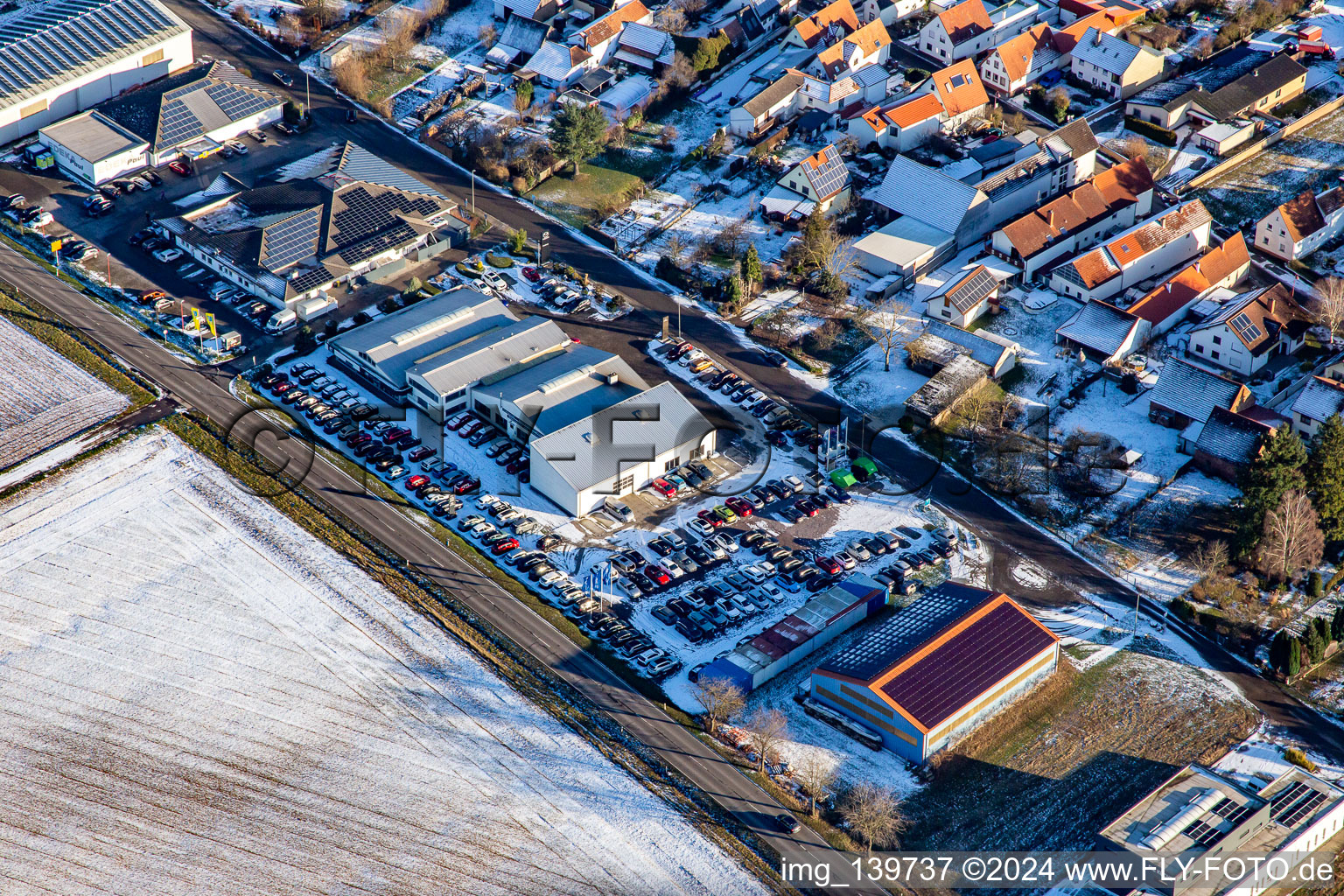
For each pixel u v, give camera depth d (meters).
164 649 167.00
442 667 165.75
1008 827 149.38
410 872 144.12
